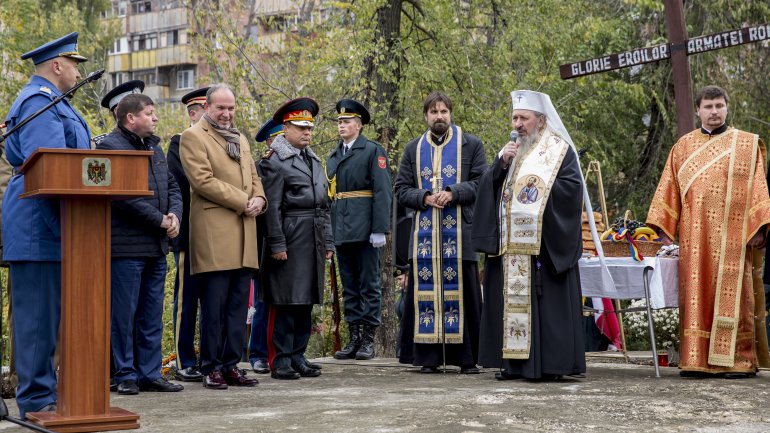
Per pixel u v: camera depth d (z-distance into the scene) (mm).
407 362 8094
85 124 5730
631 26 18281
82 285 5074
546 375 7219
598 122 18156
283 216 7430
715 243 7410
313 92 15742
